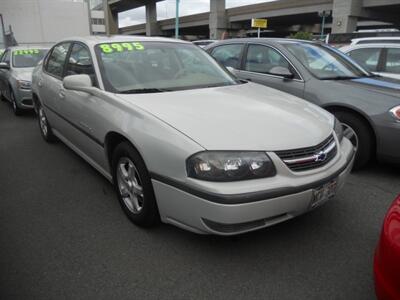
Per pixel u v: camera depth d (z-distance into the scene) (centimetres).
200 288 240
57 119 461
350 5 3331
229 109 294
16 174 432
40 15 2659
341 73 500
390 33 1338
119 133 297
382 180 416
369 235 301
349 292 238
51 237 297
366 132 420
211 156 239
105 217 329
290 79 489
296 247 284
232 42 605
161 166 259
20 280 247
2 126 678
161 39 425
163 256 272
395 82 473
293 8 4291
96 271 256
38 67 558
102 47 377
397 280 170
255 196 234
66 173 433
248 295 235
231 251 278
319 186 259
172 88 348
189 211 249
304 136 265
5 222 322
